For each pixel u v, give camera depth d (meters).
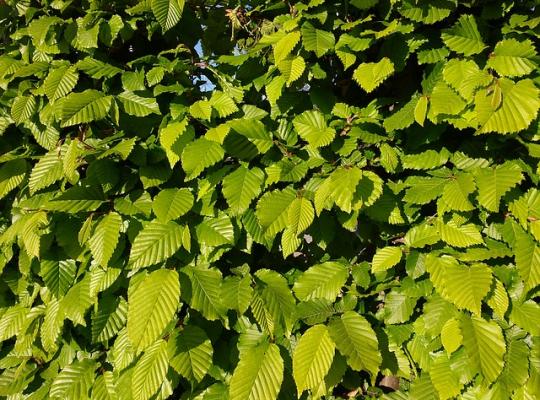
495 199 0.55
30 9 0.69
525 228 0.56
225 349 0.67
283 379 0.64
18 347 0.72
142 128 0.67
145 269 0.65
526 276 0.56
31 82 0.70
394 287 0.63
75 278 0.69
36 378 0.76
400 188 0.62
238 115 0.66
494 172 0.57
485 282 0.56
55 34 0.67
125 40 0.68
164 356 0.61
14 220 0.71
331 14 0.64
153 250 0.62
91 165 0.64
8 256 0.71
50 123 0.68
